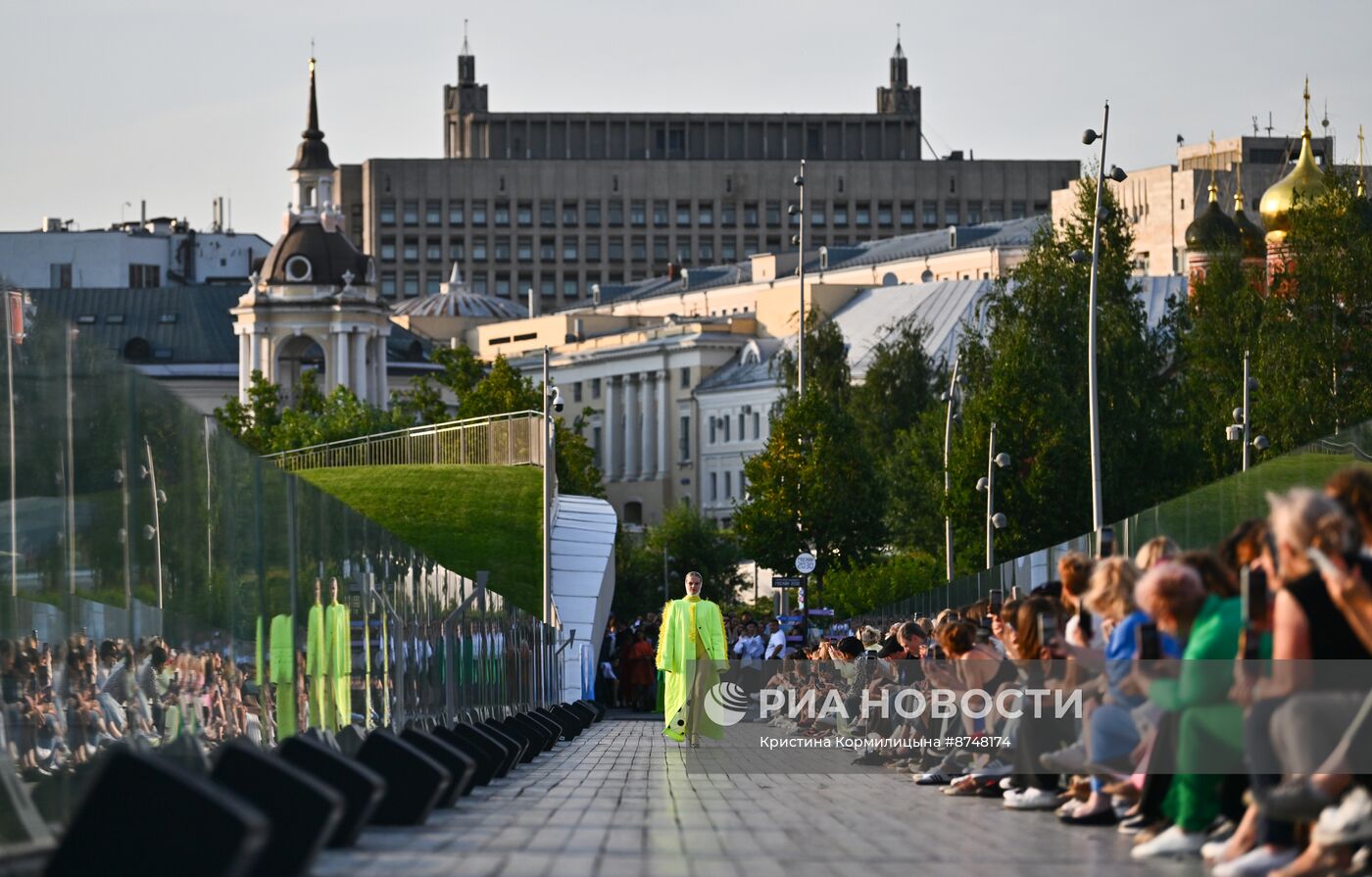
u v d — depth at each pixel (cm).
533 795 7131
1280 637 3825
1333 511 3722
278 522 5875
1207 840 4569
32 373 4281
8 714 3994
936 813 6100
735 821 5841
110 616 4572
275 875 3831
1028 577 9425
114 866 3209
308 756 4656
